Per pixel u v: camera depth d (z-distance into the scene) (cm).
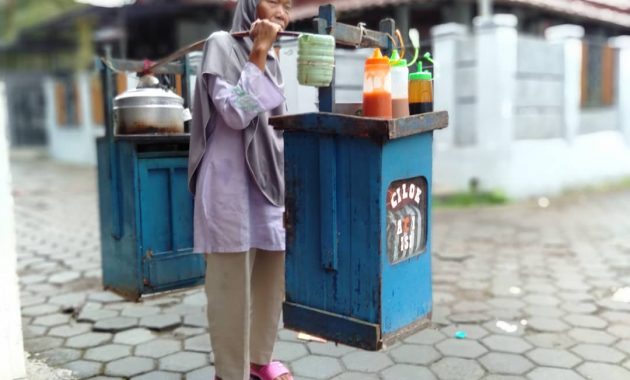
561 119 852
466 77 780
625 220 643
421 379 262
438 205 745
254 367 240
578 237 559
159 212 322
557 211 703
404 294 202
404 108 200
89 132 1403
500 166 761
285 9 213
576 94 859
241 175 208
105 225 349
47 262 477
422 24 960
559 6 928
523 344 300
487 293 387
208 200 206
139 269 319
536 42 792
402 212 200
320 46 190
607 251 503
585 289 393
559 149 841
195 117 211
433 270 447
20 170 1291
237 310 213
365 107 194
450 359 282
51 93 1541
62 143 1524
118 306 360
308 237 206
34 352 294
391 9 867
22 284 412
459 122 797
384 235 190
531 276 427
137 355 289
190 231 332
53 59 1808
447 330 320
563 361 279
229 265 210
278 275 234
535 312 348
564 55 835
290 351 293
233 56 204
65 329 325
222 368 217
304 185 204
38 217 702
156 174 320
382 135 180
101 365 279
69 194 913
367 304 195
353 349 295
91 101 1377
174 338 311
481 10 798
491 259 479
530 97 798
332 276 202
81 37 1334
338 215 197
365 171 188
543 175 819
